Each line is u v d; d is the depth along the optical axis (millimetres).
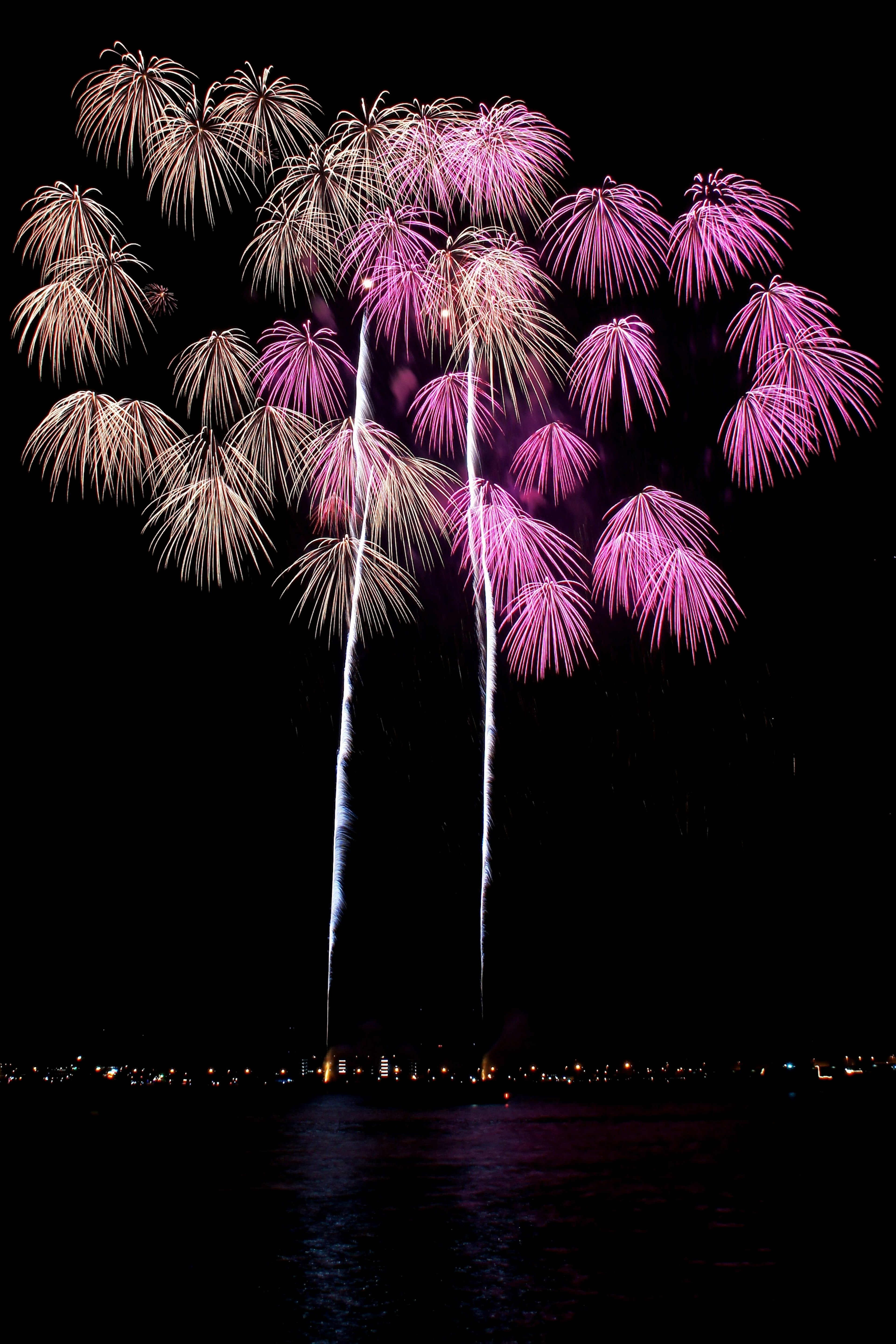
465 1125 55656
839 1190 26391
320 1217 23250
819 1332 13344
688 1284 15867
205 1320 14414
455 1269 17281
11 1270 17922
